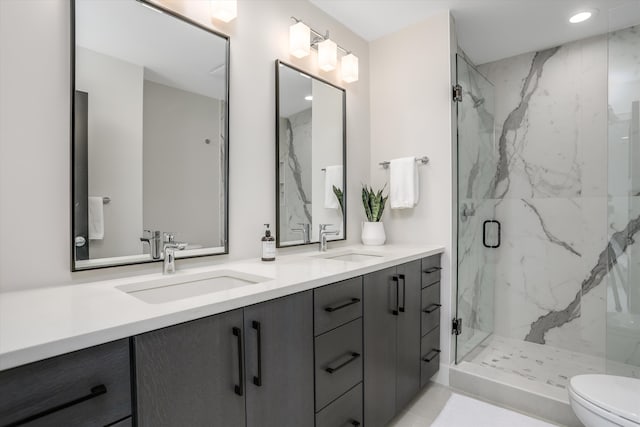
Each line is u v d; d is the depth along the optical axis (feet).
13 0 3.41
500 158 9.59
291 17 6.57
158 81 4.59
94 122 3.98
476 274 8.66
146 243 4.44
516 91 9.35
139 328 2.50
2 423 1.93
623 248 6.31
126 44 4.28
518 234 9.29
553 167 8.77
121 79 4.22
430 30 7.73
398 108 8.32
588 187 8.30
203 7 5.14
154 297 4.03
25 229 3.49
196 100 5.00
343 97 7.85
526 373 7.23
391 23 7.97
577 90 8.47
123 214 4.23
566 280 8.59
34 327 2.33
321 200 7.24
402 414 6.27
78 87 3.85
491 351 8.50
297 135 6.63
